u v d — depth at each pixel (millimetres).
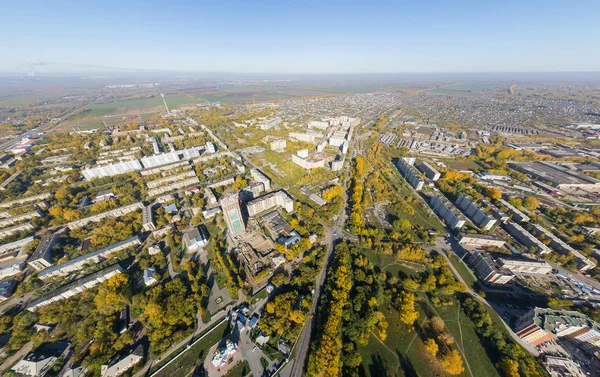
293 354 165875
